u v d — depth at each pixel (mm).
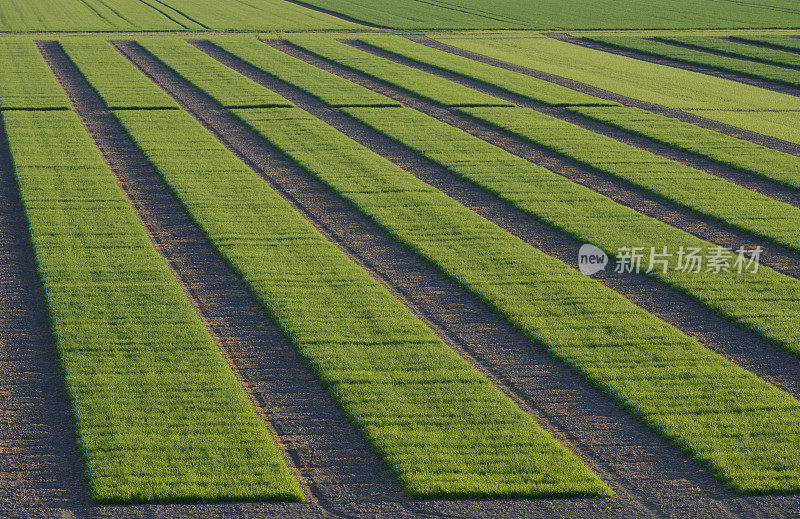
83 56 121750
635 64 130625
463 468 34906
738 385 41688
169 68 117000
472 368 43062
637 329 47406
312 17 171250
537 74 120750
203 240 59500
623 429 38344
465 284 52844
